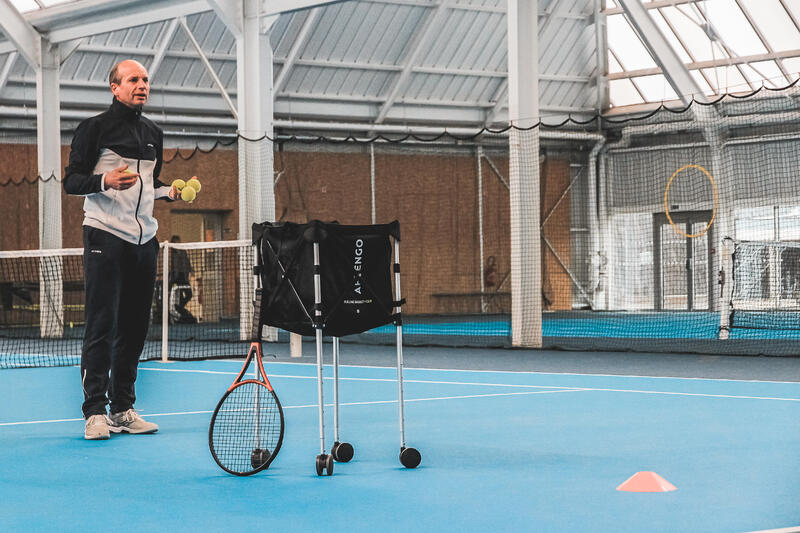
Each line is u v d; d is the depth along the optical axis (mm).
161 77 20812
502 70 23531
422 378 9031
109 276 5691
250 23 14117
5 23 15867
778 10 19828
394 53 22078
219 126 22219
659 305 24859
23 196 20875
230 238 22578
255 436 4699
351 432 5695
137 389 8219
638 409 6586
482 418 6223
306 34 20406
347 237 4543
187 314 19828
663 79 23484
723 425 5801
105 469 4695
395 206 24172
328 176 23531
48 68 16438
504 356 11859
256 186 14047
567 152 25375
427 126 24094
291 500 3936
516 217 13023
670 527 3375
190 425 6125
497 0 21562
